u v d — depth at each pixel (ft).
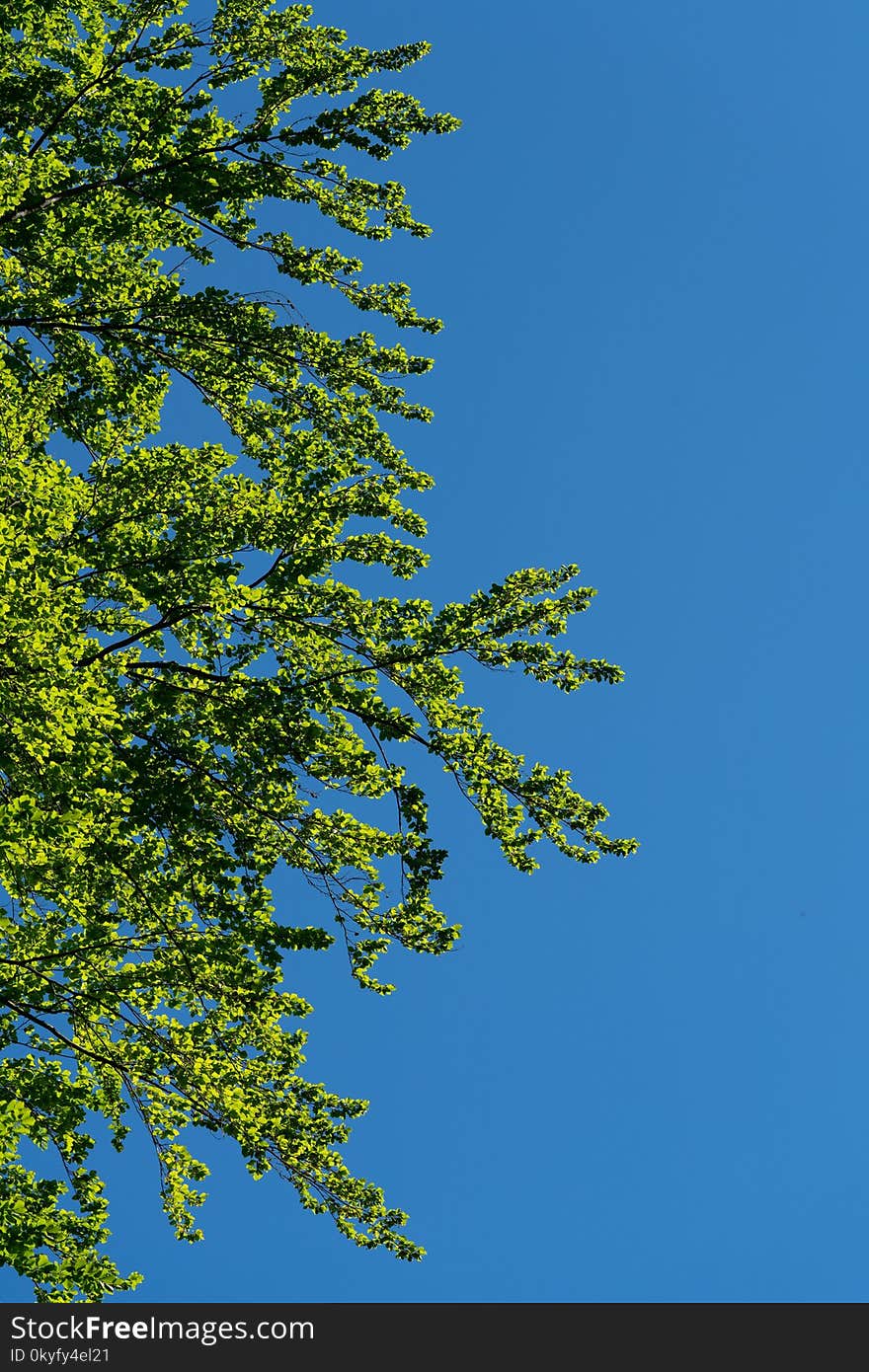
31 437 38.58
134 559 40.11
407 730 40.78
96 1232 36.94
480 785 40.93
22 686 28.76
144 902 39.19
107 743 35.19
